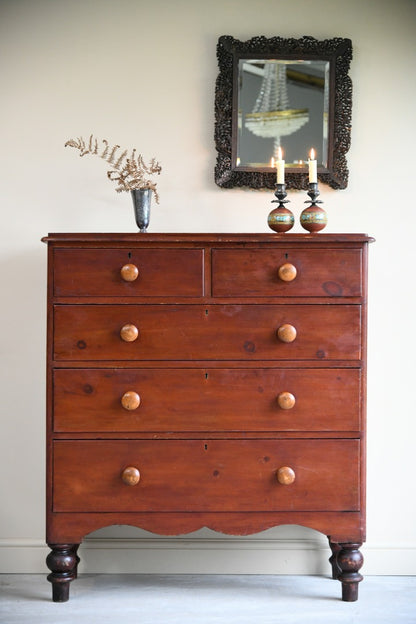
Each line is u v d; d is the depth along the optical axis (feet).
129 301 7.59
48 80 9.18
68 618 7.54
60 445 7.59
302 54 9.09
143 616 7.59
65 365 7.59
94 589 8.41
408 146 9.25
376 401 9.21
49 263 7.59
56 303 7.59
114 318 7.59
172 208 9.25
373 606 7.93
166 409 7.59
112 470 7.59
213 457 7.59
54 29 9.16
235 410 7.59
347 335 7.63
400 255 9.23
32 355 9.20
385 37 9.24
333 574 8.80
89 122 9.20
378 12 9.24
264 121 9.14
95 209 9.21
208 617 7.58
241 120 9.14
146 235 7.54
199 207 9.25
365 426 7.65
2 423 9.17
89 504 7.60
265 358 7.61
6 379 9.18
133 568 9.00
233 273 7.60
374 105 9.26
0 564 9.05
